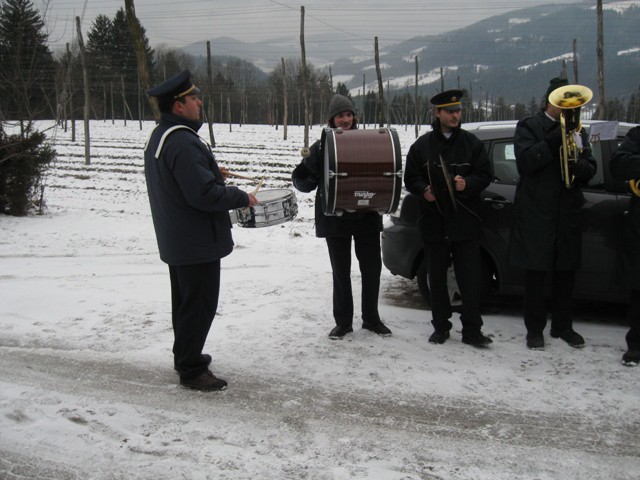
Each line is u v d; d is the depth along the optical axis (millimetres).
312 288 6762
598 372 4469
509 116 106500
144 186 20781
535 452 3477
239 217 4645
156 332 5344
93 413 3889
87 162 26250
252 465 3322
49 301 6285
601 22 23172
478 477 3232
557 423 3787
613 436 3641
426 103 94000
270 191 4957
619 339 5148
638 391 4184
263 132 53406
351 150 4441
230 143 38031
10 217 13445
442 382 4316
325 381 4348
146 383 4348
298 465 3326
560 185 4672
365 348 4898
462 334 5031
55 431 3664
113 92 80375
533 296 4875
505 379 4363
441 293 5020
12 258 9742
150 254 10180
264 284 6973
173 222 3982
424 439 3611
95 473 3262
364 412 3924
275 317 5672
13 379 4426
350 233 4910
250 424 3773
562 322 5016
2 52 14758
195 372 4227
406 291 6934
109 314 5859
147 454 3438
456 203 4746
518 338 5148
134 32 14672
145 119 86375
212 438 3609
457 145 4812
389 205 4570
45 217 13805
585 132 4754
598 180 5316
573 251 4746
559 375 4426
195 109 4020
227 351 4871
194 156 3848
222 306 6062
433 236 4906
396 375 4430
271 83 103062
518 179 5582
